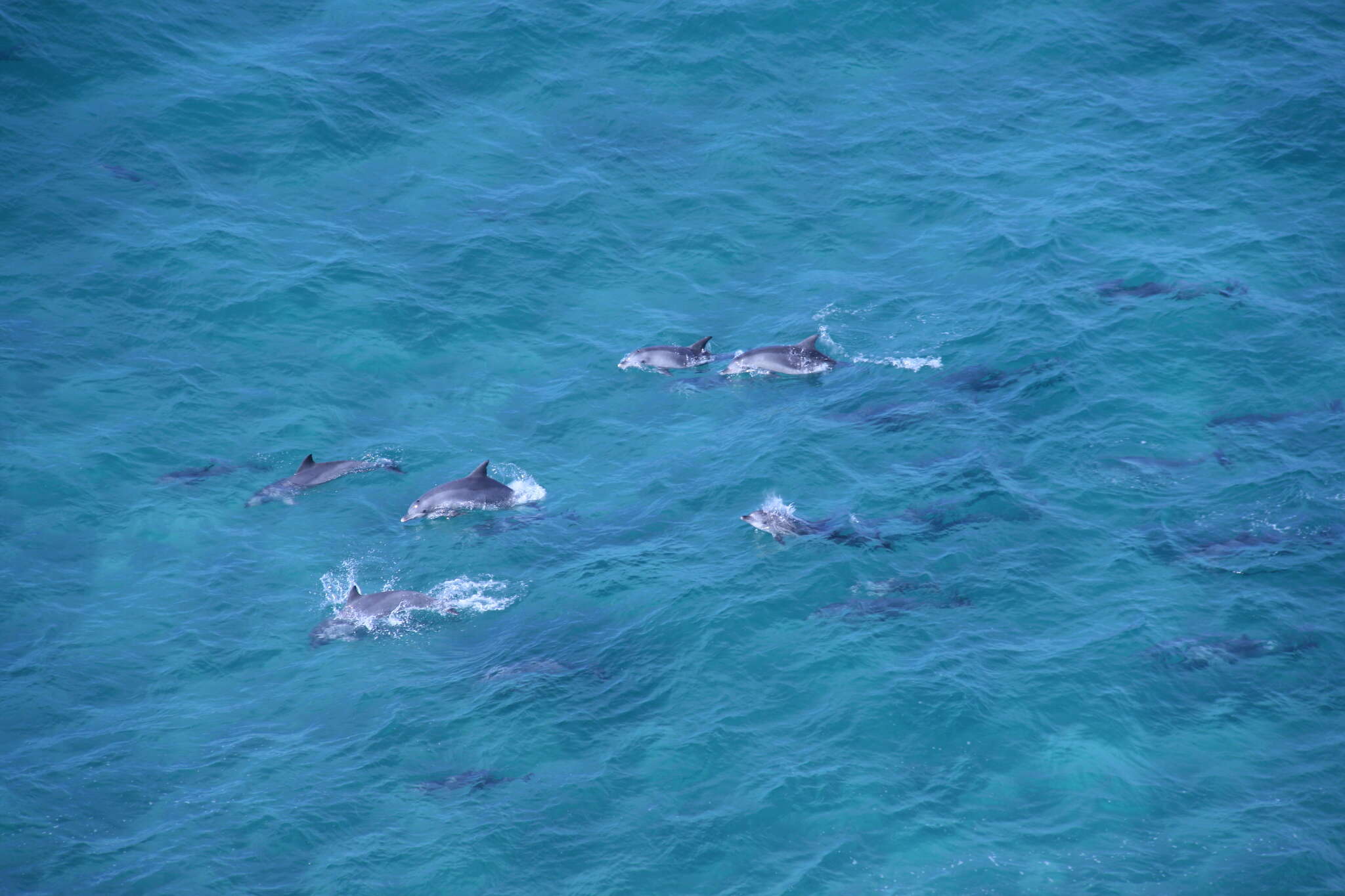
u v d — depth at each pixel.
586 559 113.31
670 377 139.25
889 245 158.12
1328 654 97.12
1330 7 195.12
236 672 102.50
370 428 132.50
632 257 157.75
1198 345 135.00
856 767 89.75
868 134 176.50
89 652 103.81
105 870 83.44
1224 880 79.38
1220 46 188.12
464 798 89.19
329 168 169.25
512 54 189.25
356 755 93.44
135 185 162.25
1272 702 93.31
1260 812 84.31
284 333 143.75
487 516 120.00
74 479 122.38
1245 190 160.12
